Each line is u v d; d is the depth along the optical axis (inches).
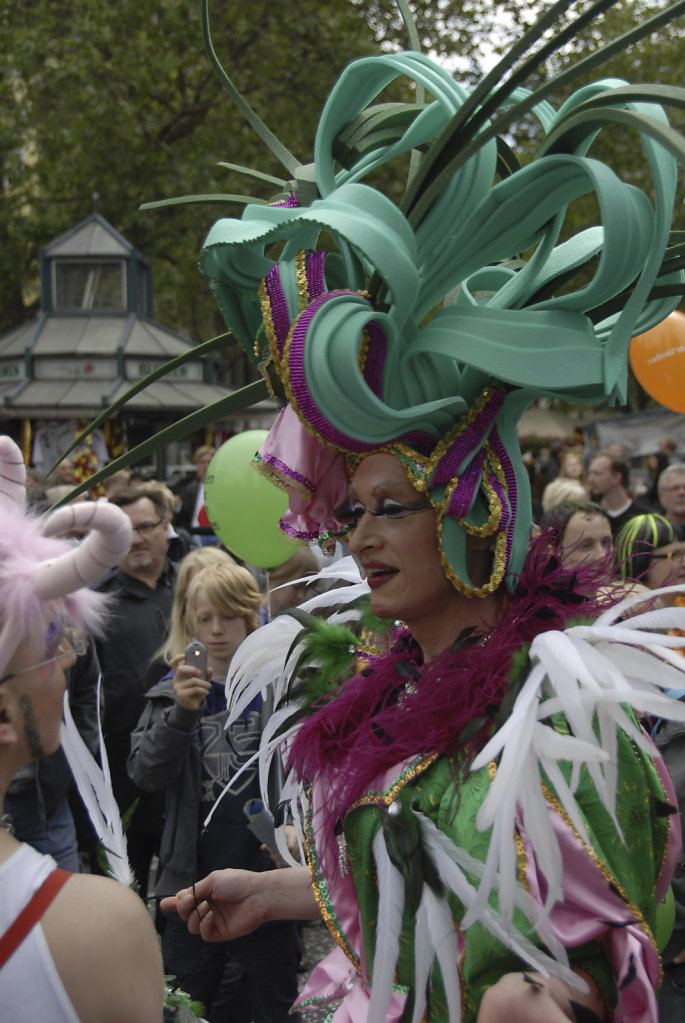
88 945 43.1
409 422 51.0
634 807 50.1
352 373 48.1
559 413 737.6
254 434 125.5
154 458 459.8
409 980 52.3
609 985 46.8
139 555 147.5
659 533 110.7
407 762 52.2
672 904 55.7
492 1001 44.2
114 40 548.7
